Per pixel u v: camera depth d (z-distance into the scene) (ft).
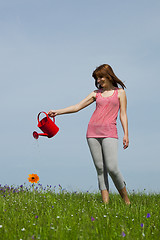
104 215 10.82
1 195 17.99
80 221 10.19
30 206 13.87
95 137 15.14
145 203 14.78
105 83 15.71
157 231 9.46
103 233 8.79
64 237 8.43
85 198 17.01
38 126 15.05
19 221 10.62
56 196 17.84
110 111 15.24
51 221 10.36
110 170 14.74
